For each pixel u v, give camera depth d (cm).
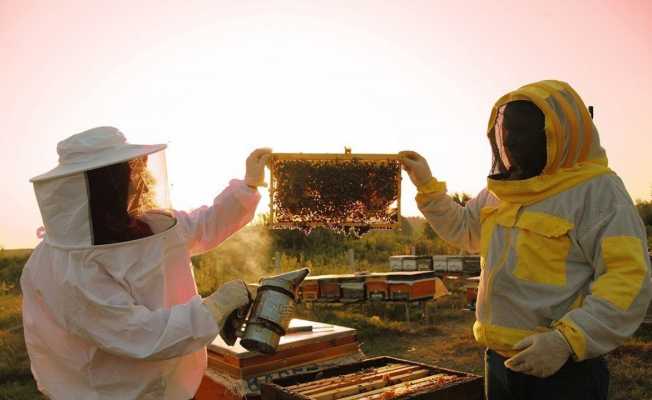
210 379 369
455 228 329
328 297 1123
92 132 267
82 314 249
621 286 231
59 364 269
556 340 230
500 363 276
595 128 267
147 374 265
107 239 255
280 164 361
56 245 253
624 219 241
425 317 1080
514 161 268
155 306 268
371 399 263
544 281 254
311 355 377
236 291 280
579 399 248
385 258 2133
